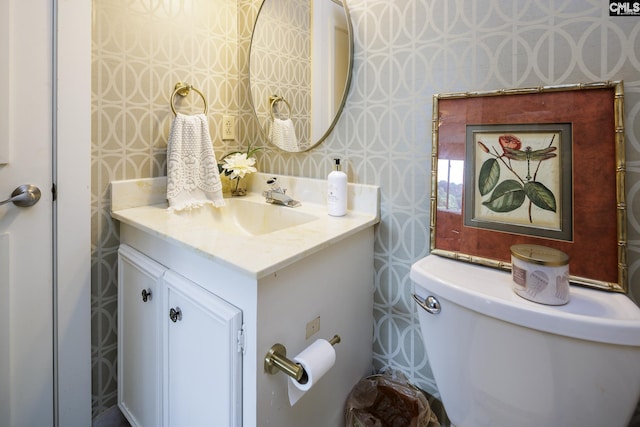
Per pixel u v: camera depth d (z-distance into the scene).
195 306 0.83
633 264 0.74
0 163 0.95
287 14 1.34
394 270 1.12
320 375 0.77
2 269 0.99
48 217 1.05
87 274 1.14
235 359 0.74
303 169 1.34
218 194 1.32
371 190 1.13
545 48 0.81
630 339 0.59
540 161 0.82
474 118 0.91
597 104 0.75
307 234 0.92
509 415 0.71
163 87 1.28
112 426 1.24
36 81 1.00
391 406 1.10
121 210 1.19
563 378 0.65
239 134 1.57
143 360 1.06
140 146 1.24
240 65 1.54
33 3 0.98
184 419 0.91
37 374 1.07
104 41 1.12
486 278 0.83
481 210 0.91
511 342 0.69
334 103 1.20
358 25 1.12
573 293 0.74
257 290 0.71
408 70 1.03
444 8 0.95
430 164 1.01
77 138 1.08
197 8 1.37
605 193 0.75
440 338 0.81
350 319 1.06
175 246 0.93
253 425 0.74
